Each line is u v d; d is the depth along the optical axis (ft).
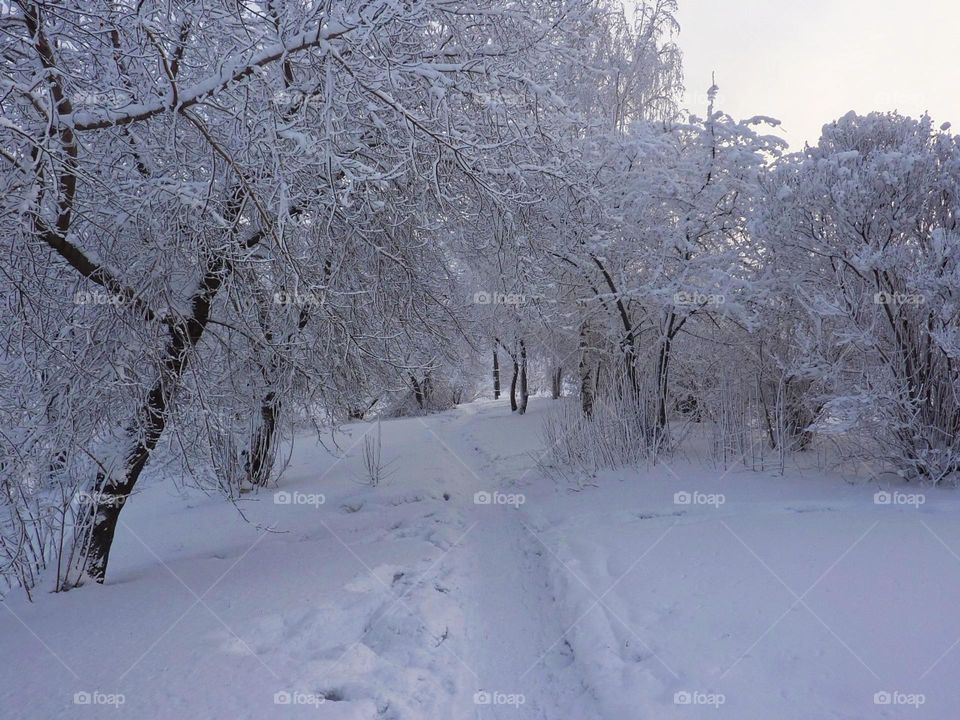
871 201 25.07
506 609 18.35
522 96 21.48
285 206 15.10
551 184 24.58
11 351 16.55
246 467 33.88
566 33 24.59
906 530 19.74
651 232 35.29
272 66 18.63
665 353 36.22
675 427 41.27
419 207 22.40
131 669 12.47
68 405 17.90
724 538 20.99
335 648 13.87
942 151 25.49
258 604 16.14
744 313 31.60
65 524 19.34
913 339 25.95
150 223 16.48
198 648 13.35
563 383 75.05
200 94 15.98
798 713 10.71
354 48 16.60
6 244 15.39
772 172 29.12
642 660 13.65
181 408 18.72
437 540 23.94
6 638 14.39
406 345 27.22
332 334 20.75
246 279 19.84
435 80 17.80
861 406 25.43
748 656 12.84
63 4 14.87
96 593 17.81
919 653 12.09
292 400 26.27
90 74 17.92
